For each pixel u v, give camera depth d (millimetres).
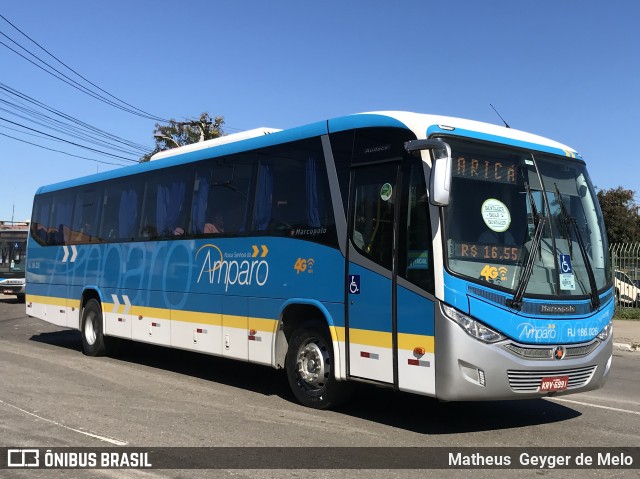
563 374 6625
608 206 41312
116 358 12367
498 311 6305
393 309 6723
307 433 6730
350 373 7203
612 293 7367
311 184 7977
